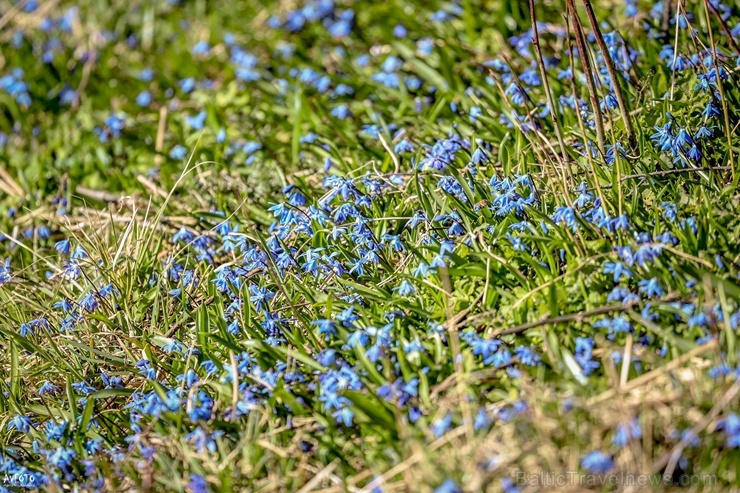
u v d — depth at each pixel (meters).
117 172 2.83
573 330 2.17
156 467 2.17
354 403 2.13
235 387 2.18
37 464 2.21
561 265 2.27
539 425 2.03
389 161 2.59
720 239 2.21
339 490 2.09
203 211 2.60
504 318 2.21
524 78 2.62
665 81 2.54
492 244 2.29
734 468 2.01
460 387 2.10
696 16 2.66
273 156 2.74
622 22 2.77
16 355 2.33
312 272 2.34
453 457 2.04
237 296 2.34
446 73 2.81
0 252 2.68
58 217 2.72
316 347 2.24
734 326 2.10
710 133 2.34
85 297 2.40
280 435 2.16
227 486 2.11
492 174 2.46
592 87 2.33
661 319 2.16
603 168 2.35
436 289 2.27
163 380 2.30
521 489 2.02
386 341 2.18
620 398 2.03
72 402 2.25
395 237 2.29
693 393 2.05
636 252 2.18
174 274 2.44
